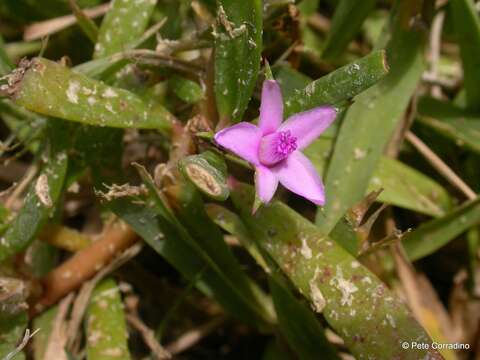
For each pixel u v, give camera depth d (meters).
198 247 0.12
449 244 0.15
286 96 0.13
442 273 0.16
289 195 0.16
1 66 0.13
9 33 0.16
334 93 0.11
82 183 0.15
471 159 0.15
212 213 0.12
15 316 0.12
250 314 0.14
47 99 0.11
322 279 0.11
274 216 0.12
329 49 0.15
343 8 0.14
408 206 0.14
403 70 0.14
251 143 0.10
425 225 0.14
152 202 0.12
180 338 0.15
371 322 0.11
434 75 0.16
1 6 0.15
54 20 0.15
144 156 0.15
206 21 0.13
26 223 0.12
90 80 0.11
